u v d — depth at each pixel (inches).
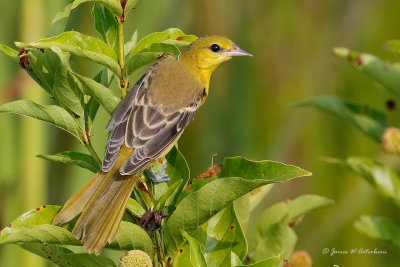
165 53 311.6
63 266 294.4
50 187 510.0
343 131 643.5
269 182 268.8
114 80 370.9
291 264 331.6
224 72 636.1
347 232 615.5
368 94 649.0
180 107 367.6
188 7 582.6
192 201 278.7
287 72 645.3
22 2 475.5
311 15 654.5
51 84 308.3
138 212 312.2
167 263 291.4
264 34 644.1
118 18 307.1
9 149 483.8
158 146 346.6
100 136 440.1
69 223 306.3
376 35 664.4
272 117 637.3
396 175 384.8
